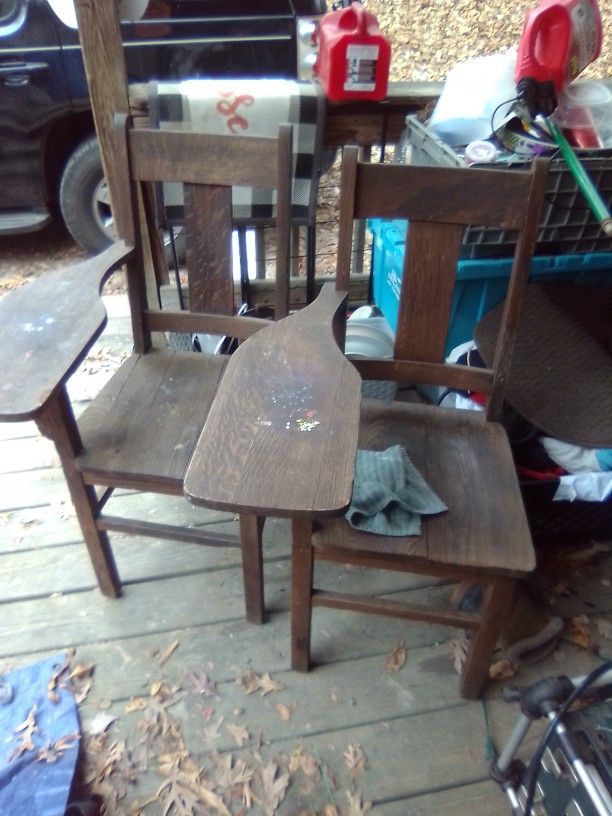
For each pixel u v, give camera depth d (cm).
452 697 138
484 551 108
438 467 124
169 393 140
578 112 151
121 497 180
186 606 154
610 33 380
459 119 157
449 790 123
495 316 156
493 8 457
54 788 120
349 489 84
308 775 125
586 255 157
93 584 158
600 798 83
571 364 153
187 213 133
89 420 132
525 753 128
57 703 134
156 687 138
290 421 94
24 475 187
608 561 165
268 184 127
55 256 303
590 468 148
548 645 144
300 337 111
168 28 229
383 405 139
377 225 187
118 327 249
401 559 110
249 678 140
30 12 231
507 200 114
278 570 162
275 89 163
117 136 126
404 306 127
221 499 82
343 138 185
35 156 260
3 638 147
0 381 101
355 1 171
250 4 231
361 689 139
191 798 121
